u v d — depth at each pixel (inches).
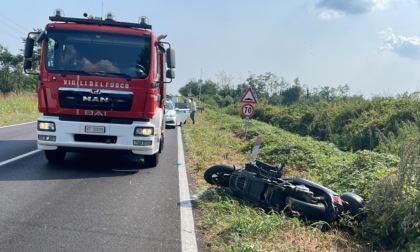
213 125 1188.5
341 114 1026.1
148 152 383.9
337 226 249.9
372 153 392.8
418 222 205.0
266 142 577.0
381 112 900.0
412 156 224.8
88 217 243.8
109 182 339.3
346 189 312.7
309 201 250.4
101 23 383.2
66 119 371.2
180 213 260.4
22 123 898.1
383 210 228.2
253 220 236.5
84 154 474.0
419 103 789.9
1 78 1756.9
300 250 201.6
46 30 373.7
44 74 367.6
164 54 442.9
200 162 448.8
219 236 218.7
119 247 200.7
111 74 371.9
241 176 284.8
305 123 1227.9
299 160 450.6
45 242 201.2
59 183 325.4
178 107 1170.6
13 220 230.2
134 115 375.6
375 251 215.0
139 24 388.2
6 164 391.5
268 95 3142.2
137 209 265.9
